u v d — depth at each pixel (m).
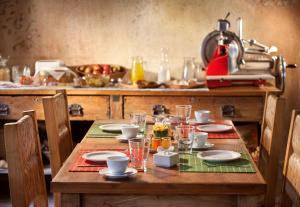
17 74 4.43
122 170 2.00
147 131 2.91
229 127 2.98
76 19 4.46
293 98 4.43
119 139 2.67
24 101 4.00
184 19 4.41
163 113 3.95
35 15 4.47
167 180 1.95
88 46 4.49
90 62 4.51
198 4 4.38
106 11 4.44
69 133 3.24
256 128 4.11
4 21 4.49
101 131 2.92
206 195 1.96
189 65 4.39
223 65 4.03
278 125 2.75
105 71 4.33
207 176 2.02
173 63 4.47
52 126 2.84
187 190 1.92
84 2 4.43
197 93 3.92
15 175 1.97
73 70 4.53
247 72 4.05
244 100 3.93
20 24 4.49
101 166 2.16
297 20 4.37
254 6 4.37
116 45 4.48
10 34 4.51
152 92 3.93
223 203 1.97
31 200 2.15
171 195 1.96
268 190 2.78
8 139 1.95
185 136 2.49
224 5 4.38
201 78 4.45
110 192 1.93
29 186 2.13
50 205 3.82
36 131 2.34
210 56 4.22
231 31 4.35
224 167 2.15
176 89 3.98
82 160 2.26
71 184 1.93
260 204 2.80
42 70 4.23
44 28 4.49
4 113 4.02
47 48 4.51
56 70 4.22
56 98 2.97
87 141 2.66
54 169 2.86
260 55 4.15
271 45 4.40
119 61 4.50
